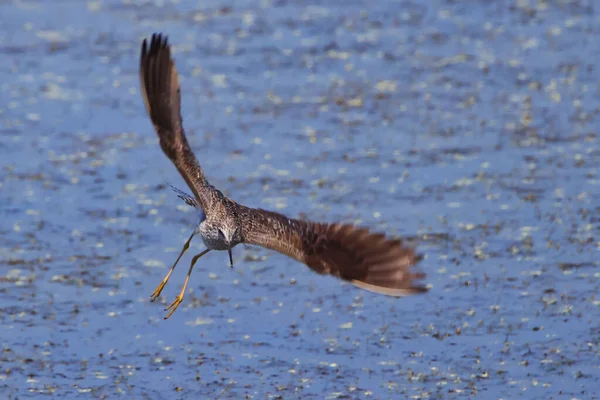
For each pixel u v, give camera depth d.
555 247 17.75
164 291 16.55
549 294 16.09
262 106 25.33
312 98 25.89
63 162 21.94
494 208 19.41
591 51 29.28
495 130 23.70
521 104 25.38
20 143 22.92
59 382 13.60
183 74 27.66
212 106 25.30
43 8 33.78
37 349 14.53
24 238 18.28
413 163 21.75
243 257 17.94
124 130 23.89
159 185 20.81
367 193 20.12
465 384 13.46
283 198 19.77
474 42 30.27
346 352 14.45
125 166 21.77
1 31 31.14
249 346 14.69
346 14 33.09
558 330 14.95
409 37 30.67
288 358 14.30
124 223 19.02
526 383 13.47
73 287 16.56
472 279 16.64
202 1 34.69
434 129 23.73
